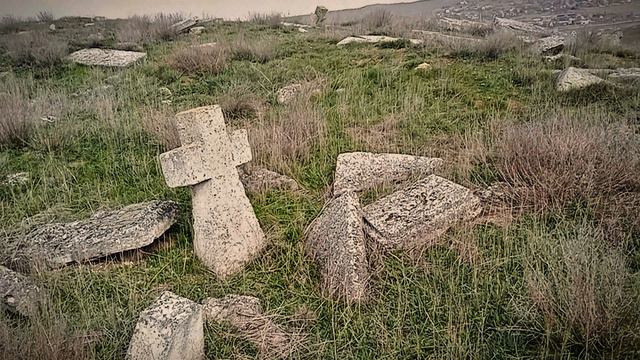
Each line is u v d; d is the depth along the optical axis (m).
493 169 5.02
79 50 11.68
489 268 3.63
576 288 2.98
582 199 4.32
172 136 6.18
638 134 5.42
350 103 7.36
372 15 15.41
